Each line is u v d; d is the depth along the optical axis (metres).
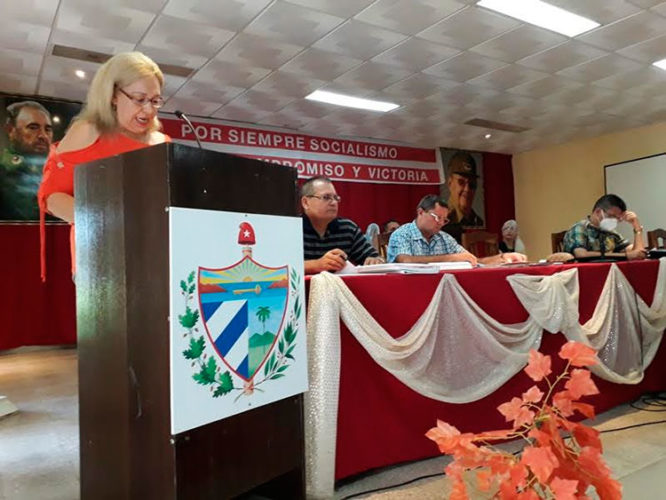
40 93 4.75
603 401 2.25
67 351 4.68
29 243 4.72
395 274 1.65
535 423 0.49
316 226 2.31
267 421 1.08
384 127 6.48
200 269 0.94
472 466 0.50
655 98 5.74
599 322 2.20
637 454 1.82
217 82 4.71
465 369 1.78
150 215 0.93
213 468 0.96
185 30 3.68
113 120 1.26
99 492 1.03
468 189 7.98
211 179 0.97
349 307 1.51
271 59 4.25
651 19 3.86
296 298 1.17
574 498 0.42
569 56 4.49
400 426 1.66
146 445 0.93
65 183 1.27
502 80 5.01
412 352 1.62
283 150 6.33
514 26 3.88
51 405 2.66
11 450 1.95
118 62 1.24
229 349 0.99
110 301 1.00
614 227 3.13
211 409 0.95
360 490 1.53
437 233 2.89
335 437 1.45
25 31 3.59
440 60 4.45
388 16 3.62
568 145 7.77
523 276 1.97
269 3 3.37
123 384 0.98
